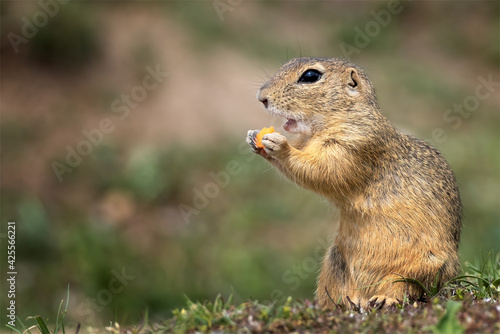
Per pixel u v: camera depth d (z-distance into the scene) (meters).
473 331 6.66
